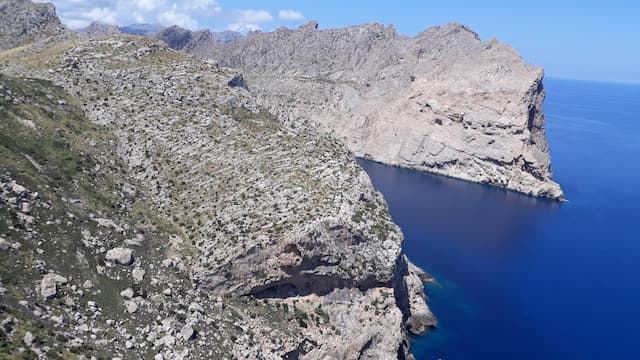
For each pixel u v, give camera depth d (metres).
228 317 79.25
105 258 77.38
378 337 89.12
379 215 97.75
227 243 83.88
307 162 98.81
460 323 113.25
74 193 85.12
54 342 60.84
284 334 80.94
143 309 73.81
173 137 102.94
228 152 100.38
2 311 60.75
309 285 87.44
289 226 85.06
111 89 111.94
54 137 94.25
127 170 97.62
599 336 110.94
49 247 73.38
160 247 84.12
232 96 113.56
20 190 76.50
